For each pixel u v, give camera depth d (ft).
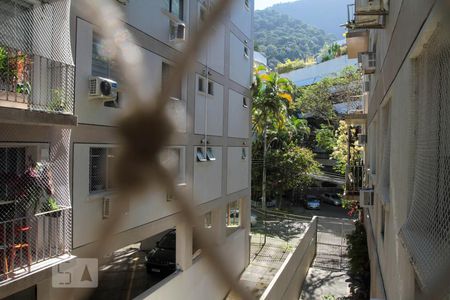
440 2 8.70
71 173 22.53
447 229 8.93
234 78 48.11
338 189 128.67
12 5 18.22
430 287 8.22
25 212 18.81
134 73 5.76
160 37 29.40
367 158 47.42
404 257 13.06
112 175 5.33
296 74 151.74
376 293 25.39
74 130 22.71
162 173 5.33
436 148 10.34
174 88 5.52
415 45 12.01
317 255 62.75
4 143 18.63
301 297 43.65
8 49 17.38
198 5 34.14
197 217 6.10
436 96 10.49
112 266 43.86
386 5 20.97
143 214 28.55
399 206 15.26
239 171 50.90
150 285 38.86
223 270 6.13
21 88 18.33
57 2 20.06
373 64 31.91
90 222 23.88
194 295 36.29
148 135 5.18
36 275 18.29
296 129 104.12
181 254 34.68
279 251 61.52
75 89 22.36
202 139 38.22
